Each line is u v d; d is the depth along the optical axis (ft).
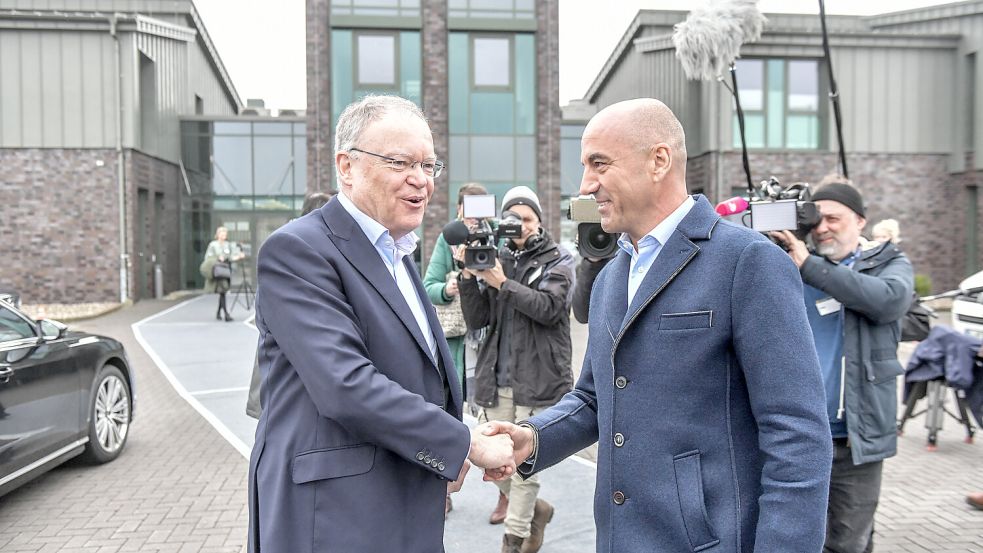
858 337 9.80
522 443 6.85
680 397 5.78
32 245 61.31
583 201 9.93
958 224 62.85
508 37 63.16
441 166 6.91
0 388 14.70
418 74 62.64
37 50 60.95
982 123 60.13
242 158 76.02
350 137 6.49
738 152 60.80
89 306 59.98
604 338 6.40
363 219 6.48
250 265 76.02
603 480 6.25
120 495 16.72
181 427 23.00
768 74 61.21
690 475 5.71
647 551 5.78
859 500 9.89
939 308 55.06
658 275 5.92
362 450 5.89
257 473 6.15
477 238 11.71
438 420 5.85
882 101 62.08
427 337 6.88
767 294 5.57
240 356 36.70
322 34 61.16
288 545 5.80
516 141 63.31
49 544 14.02
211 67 93.81
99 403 18.92
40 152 61.16
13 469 15.03
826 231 10.36
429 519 6.25
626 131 6.04
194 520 15.25
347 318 5.93
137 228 65.41
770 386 5.49
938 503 16.24
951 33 61.57
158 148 69.62
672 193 6.15
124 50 62.23
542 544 13.00
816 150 61.41
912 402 21.45
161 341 41.93
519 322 12.22
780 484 5.34
